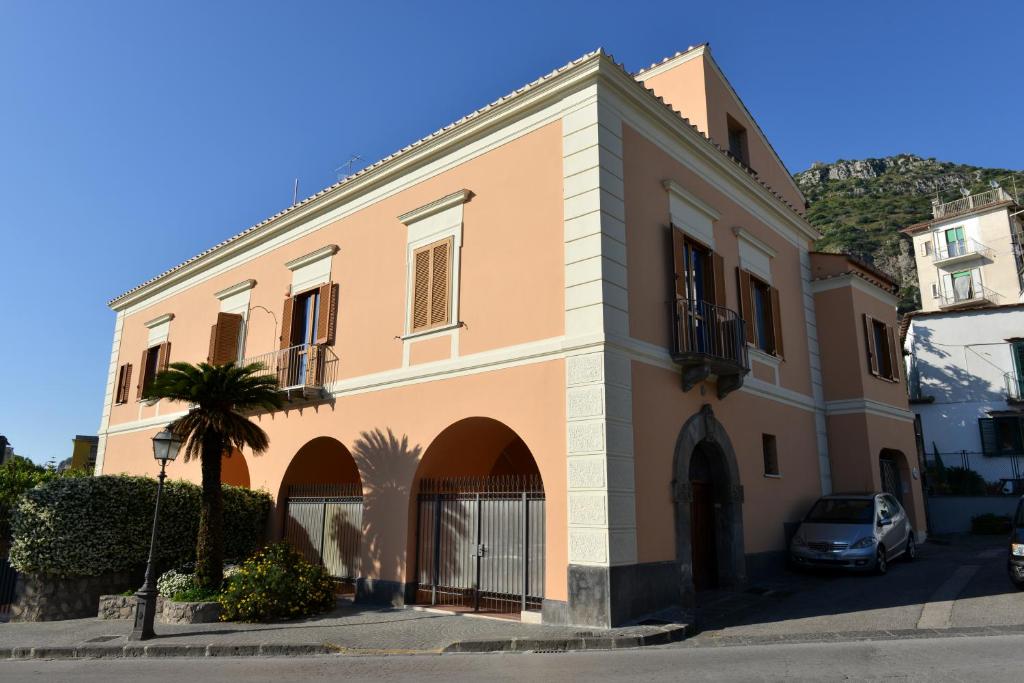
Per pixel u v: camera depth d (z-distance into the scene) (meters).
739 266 13.59
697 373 10.84
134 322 21.97
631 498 9.35
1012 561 10.39
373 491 12.27
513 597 10.05
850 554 12.43
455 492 11.17
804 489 14.56
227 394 11.80
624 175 10.59
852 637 8.23
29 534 12.49
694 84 15.27
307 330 15.03
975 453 25.95
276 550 11.78
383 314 12.98
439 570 11.09
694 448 11.61
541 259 10.47
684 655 7.52
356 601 11.93
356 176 13.85
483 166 11.73
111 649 9.10
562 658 7.58
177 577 11.75
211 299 18.36
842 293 16.52
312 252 15.06
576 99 10.54
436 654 8.18
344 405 13.30
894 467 17.52
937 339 27.55
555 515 9.48
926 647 7.44
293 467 14.47
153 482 13.34
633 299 10.21
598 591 8.78
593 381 9.39
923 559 14.66
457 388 11.19
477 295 11.30
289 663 7.95
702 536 11.86
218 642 8.97
